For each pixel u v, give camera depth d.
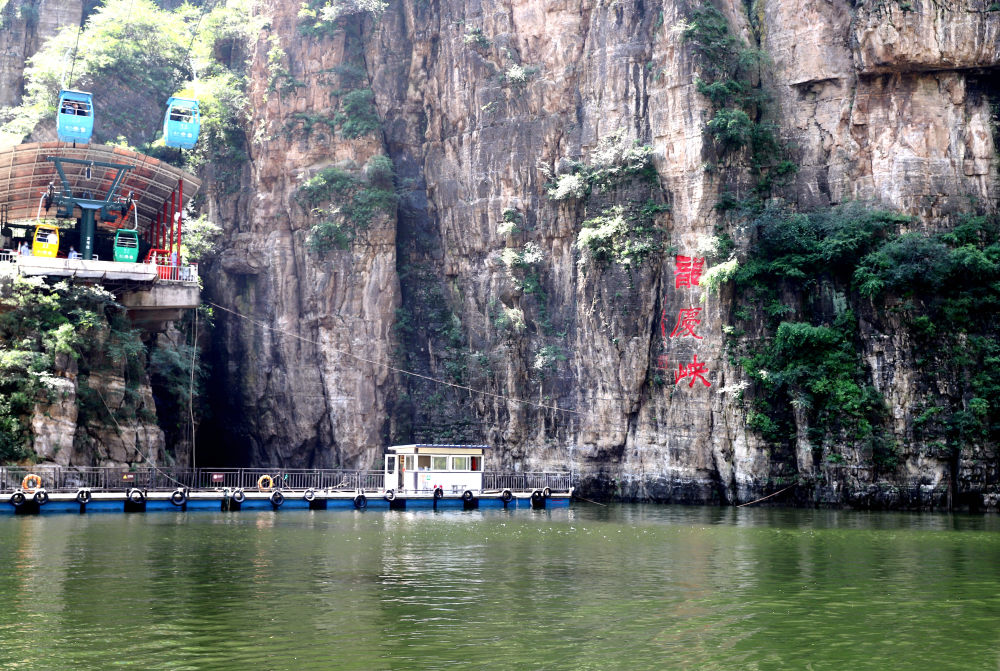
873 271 65.19
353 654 19.25
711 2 74.25
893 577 29.94
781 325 66.38
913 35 67.75
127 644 19.83
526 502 64.44
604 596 25.95
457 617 22.94
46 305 59.84
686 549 37.34
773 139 72.06
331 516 51.88
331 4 87.25
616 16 77.44
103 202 67.62
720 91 71.50
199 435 85.44
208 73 90.31
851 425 64.06
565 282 78.56
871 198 69.44
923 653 19.94
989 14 67.62
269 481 62.03
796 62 73.12
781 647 20.33
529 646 20.14
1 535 38.97
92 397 60.84
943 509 61.81
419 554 34.62
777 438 66.94
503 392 79.50
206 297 86.75
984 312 64.25
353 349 82.25
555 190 78.38
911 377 63.91
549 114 80.56
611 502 71.62
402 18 88.62
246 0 92.06
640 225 73.81
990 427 62.00
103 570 29.55
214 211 87.56
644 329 73.31
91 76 87.44
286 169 85.44
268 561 32.09
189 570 29.77
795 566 32.44
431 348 84.00
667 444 71.69
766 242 69.31
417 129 87.62
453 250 84.56
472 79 83.69
